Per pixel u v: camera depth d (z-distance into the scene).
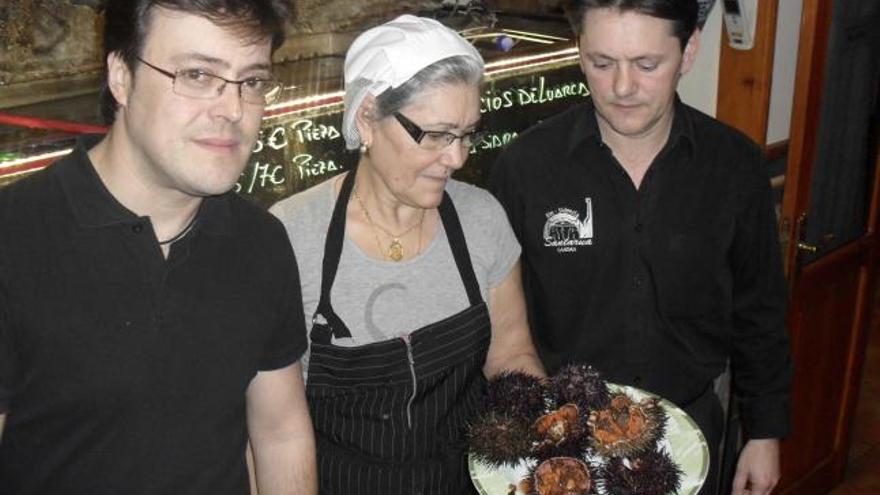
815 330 2.62
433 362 1.44
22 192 1.12
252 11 1.03
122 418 1.14
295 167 2.14
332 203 1.45
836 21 2.35
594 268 1.75
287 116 2.15
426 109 1.28
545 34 2.90
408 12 3.16
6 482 1.16
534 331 1.87
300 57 2.83
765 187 1.74
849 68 2.45
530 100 2.61
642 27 1.46
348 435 1.46
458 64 1.28
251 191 2.06
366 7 3.06
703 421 1.83
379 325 1.42
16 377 1.10
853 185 2.62
